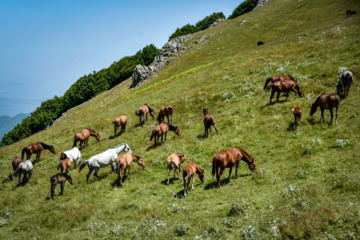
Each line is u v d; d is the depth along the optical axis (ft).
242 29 229.45
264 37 191.42
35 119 292.20
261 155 46.85
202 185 42.45
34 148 72.59
